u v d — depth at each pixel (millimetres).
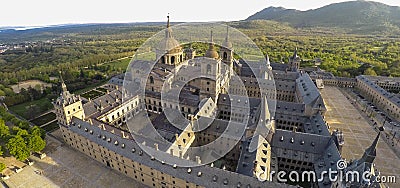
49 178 100812
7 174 102312
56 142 124812
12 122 140750
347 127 144625
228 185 77812
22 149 105625
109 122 134625
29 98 184250
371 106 176875
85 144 111562
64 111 112312
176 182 85625
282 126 135375
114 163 103312
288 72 191375
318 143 98938
